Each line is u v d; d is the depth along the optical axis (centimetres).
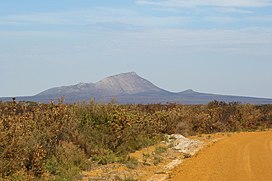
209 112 3781
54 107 1766
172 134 2778
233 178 1458
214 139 2811
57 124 1656
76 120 1878
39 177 1339
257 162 1784
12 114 1638
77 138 1738
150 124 2633
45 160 1483
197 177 1486
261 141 2619
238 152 2097
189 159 1925
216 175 1512
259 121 4184
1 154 1276
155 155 1969
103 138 1920
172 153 2091
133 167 1658
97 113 2059
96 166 1633
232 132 3469
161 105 3794
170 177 1503
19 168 1295
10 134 1340
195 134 3209
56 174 1420
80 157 1595
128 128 2112
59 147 1580
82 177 1434
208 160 1862
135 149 2103
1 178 1200
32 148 1389
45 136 1563
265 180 1424
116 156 1812
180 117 3294
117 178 1412
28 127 1550
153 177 1502
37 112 1709
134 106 3158
